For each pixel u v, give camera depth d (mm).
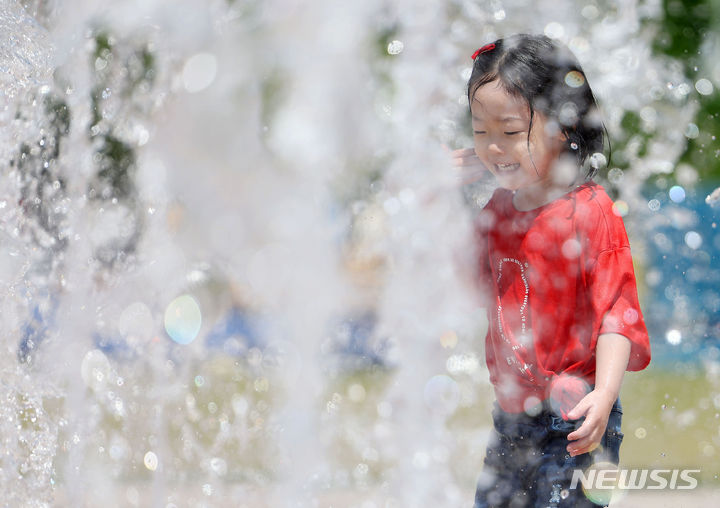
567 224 7426
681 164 24672
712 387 18719
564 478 7316
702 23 22375
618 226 7410
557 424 7336
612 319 7145
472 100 7809
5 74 10281
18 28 10609
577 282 7371
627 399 17688
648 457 12688
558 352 7387
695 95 22156
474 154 8922
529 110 7551
